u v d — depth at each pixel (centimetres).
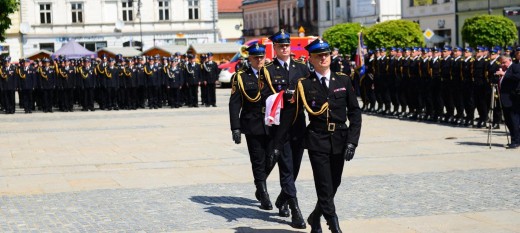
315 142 1003
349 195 1330
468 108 2489
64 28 8075
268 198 1229
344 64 3459
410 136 2244
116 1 8200
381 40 5362
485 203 1238
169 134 2428
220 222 1150
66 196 1373
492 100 1988
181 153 1947
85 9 8131
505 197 1283
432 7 7069
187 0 8362
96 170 1688
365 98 3189
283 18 10769
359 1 8206
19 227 1132
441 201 1262
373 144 2056
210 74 3756
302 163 1728
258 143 1216
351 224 1113
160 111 3531
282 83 1190
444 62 2602
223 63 6038
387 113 3027
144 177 1574
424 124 2625
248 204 1284
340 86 1008
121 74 3700
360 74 3306
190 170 1661
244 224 1138
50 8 8038
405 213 1179
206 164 1747
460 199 1275
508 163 1662
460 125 2541
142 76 3716
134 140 2270
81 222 1160
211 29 8456
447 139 2145
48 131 2612
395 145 2025
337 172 1030
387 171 1584
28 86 3597
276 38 1198
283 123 1067
